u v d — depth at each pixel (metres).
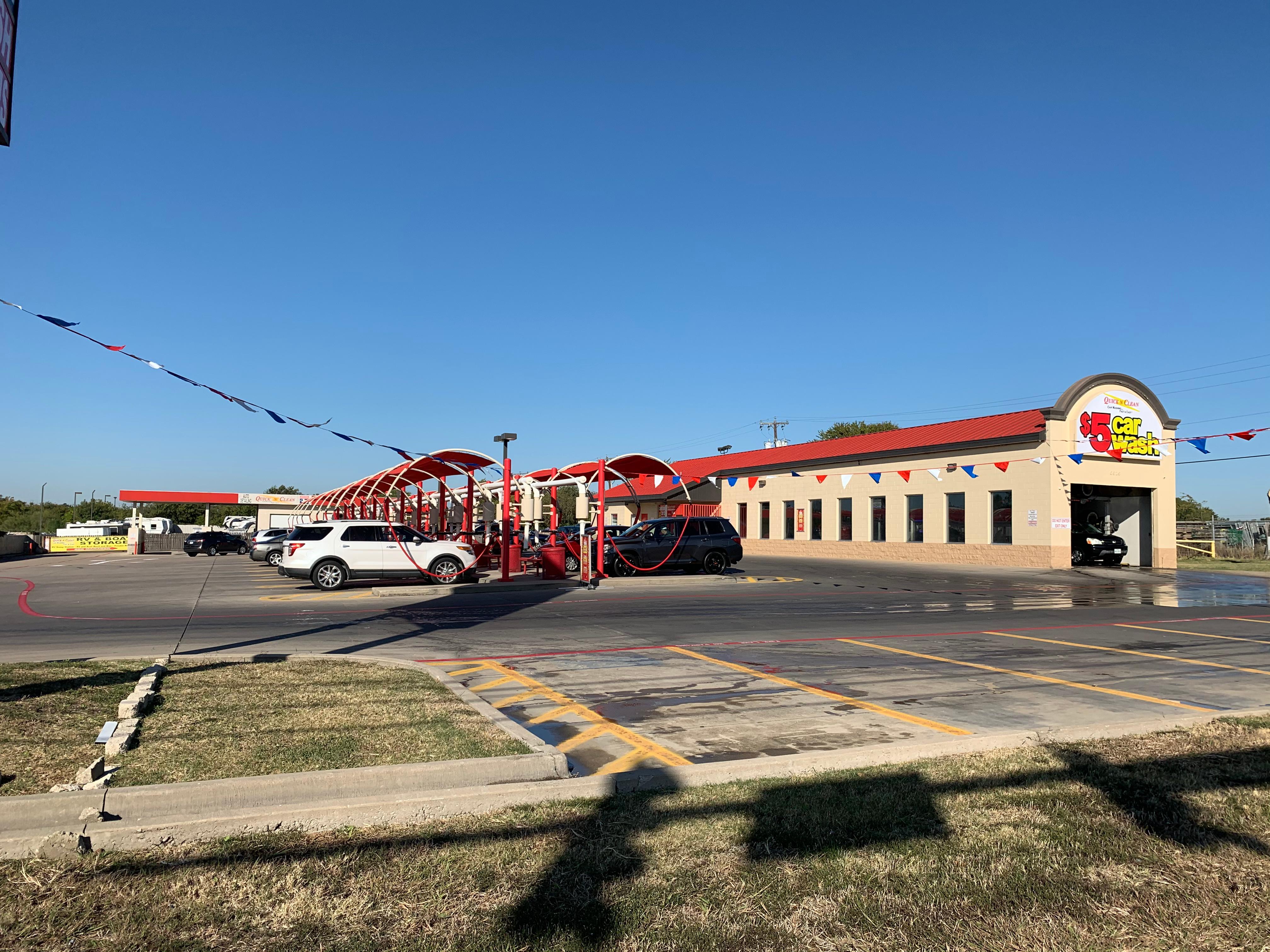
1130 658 11.43
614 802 5.27
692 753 6.75
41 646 11.93
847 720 7.86
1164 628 14.82
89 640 12.59
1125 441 31.20
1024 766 6.07
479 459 23.22
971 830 4.85
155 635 13.24
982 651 12.04
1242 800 5.37
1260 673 10.30
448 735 6.60
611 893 4.02
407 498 39.38
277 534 37.28
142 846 4.54
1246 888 4.16
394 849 4.50
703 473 49.53
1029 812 5.13
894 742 7.07
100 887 4.04
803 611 17.25
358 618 15.66
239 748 6.16
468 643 12.70
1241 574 30.47
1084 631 14.30
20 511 102.50
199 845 4.57
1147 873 4.32
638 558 26.31
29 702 7.63
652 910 3.86
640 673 10.27
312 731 6.71
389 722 7.07
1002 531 31.38
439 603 18.62
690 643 12.72
